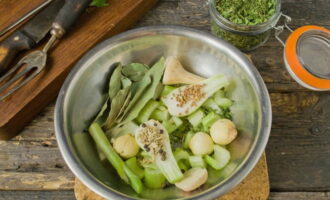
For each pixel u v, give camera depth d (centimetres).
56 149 46
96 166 41
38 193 44
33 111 46
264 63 51
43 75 46
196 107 44
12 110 44
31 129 47
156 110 46
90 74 43
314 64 47
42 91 45
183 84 47
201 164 42
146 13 54
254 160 36
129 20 52
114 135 44
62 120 38
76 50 48
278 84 50
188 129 46
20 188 44
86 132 44
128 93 44
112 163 42
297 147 46
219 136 42
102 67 44
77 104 42
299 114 48
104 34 49
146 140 42
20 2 50
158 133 42
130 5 51
